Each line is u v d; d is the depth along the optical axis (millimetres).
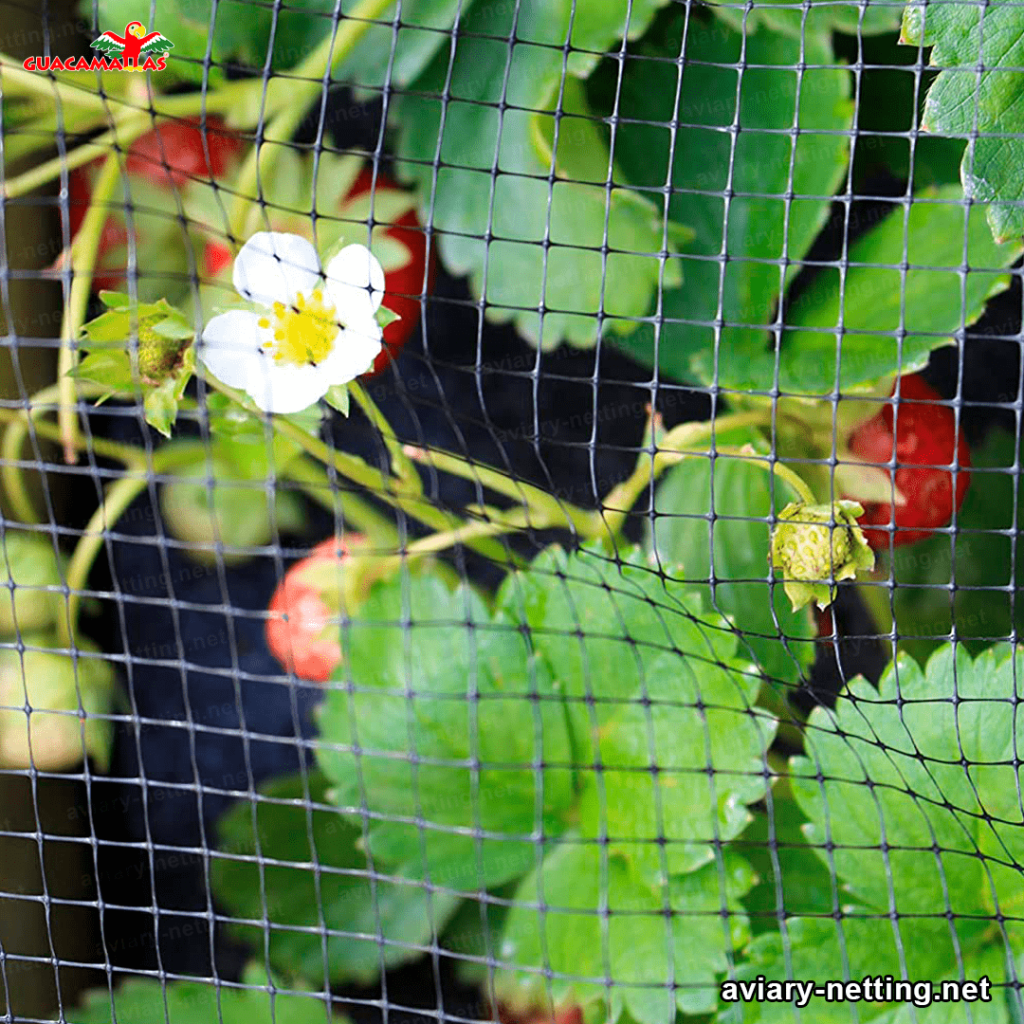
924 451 553
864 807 532
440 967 568
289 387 504
